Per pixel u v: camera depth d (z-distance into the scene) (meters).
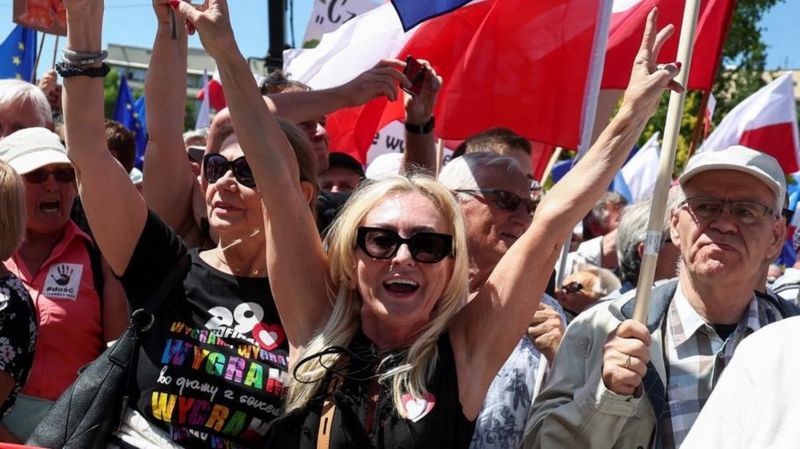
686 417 2.87
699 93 14.09
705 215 2.94
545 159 6.04
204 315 2.97
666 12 4.63
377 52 5.12
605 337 2.92
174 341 2.91
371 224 2.65
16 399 3.50
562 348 2.99
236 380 2.85
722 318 3.00
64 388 3.61
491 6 4.75
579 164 2.68
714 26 4.44
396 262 2.61
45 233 3.80
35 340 3.34
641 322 2.77
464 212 3.45
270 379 2.87
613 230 7.16
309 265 2.81
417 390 2.54
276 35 8.27
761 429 1.93
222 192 3.08
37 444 2.84
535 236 2.63
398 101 5.59
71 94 2.96
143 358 2.92
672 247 4.18
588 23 4.27
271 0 8.23
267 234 2.82
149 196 3.62
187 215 3.68
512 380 3.10
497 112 4.42
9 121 4.59
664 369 2.93
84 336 3.69
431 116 4.42
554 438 2.80
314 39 6.57
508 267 2.66
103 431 2.85
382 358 2.61
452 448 2.56
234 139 3.14
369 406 2.55
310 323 2.80
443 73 4.91
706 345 2.97
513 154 4.35
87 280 3.75
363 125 5.70
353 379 2.58
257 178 2.81
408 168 3.84
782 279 5.48
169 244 3.07
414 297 2.62
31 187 3.76
